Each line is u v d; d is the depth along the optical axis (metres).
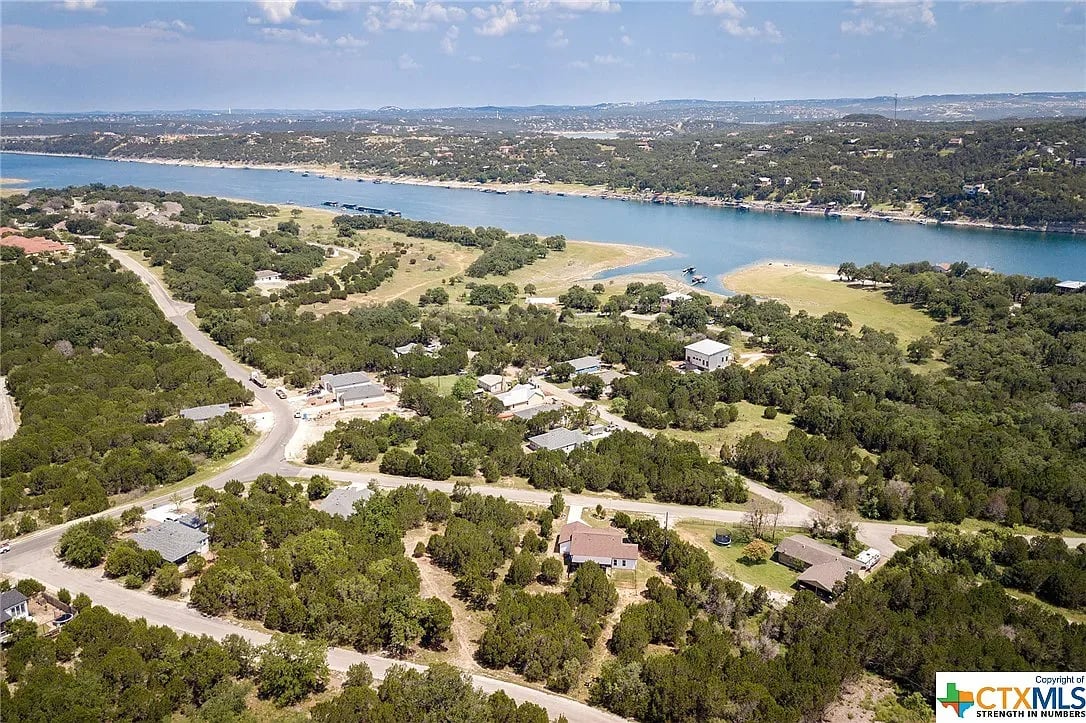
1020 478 134.25
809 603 94.50
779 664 81.50
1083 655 85.31
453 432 149.75
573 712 78.44
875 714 80.12
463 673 80.94
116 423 147.12
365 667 79.94
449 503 122.25
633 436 152.25
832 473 137.25
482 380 186.88
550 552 113.19
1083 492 127.44
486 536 109.31
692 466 139.25
